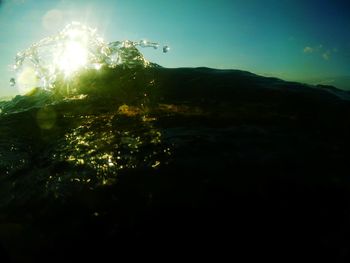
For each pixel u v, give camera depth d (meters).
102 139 2.05
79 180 1.68
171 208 1.42
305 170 1.55
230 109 2.28
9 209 1.63
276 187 1.46
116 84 2.86
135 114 2.37
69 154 1.94
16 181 1.82
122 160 1.77
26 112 2.59
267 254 1.23
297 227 1.29
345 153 1.70
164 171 1.62
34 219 1.54
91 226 1.44
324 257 1.19
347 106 2.25
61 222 1.49
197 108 2.33
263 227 1.31
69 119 2.42
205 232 1.32
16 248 1.42
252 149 1.74
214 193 1.46
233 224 1.33
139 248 1.32
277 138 1.87
